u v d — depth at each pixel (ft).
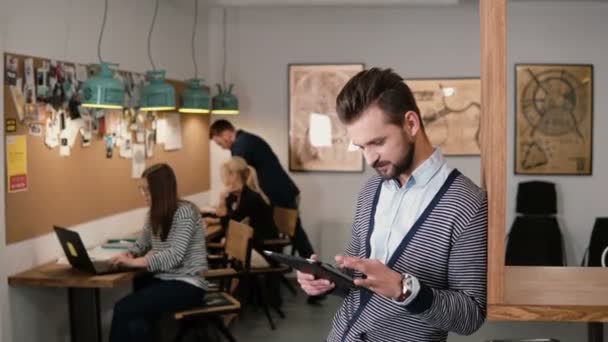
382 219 5.27
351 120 4.90
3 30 10.54
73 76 12.82
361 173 20.98
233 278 14.82
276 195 19.29
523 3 20.01
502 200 4.79
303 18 20.85
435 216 4.92
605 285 5.68
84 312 12.08
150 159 16.78
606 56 19.95
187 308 12.29
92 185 13.78
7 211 10.82
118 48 14.87
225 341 15.15
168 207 12.23
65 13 12.53
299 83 20.99
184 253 12.16
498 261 4.83
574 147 20.16
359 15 20.68
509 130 20.31
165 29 17.70
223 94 19.71
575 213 20.25
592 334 7.06
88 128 13.52
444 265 4.89
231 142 19.63
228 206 18.16
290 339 15.46
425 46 20.52
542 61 20.15
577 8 19.94
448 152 20.56
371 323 5.14
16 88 10.96
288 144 21.17
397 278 4.50
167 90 14.55
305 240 18.89
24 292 11.27
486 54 4.78
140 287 12.77
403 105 4.82
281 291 20.24
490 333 16.35
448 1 18.83
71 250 11.35
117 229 14.99
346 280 4.96
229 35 21.15
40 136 11.74
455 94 20.47
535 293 5.30
